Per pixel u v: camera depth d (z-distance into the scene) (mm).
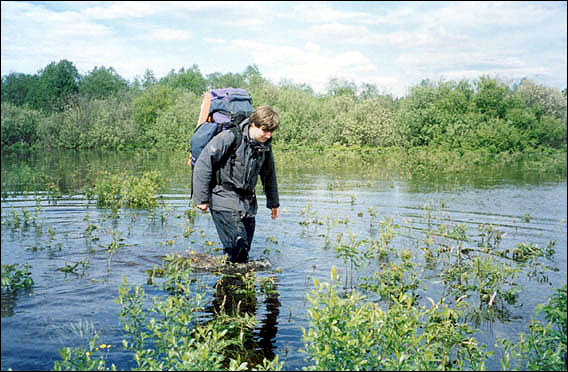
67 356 2930
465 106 30078
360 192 11312
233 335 3656
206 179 5062
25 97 41688
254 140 5059
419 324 3352
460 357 3375
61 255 5688
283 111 34562
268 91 37438
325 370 2824
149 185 9875
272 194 5891
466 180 14109
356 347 2953
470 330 3646
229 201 5246
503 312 4223
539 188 12219
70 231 6875
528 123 25875
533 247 6117
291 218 8055
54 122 30828
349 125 31156
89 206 8945
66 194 10359
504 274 4945
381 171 16953
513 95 29266
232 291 4621
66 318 3887
